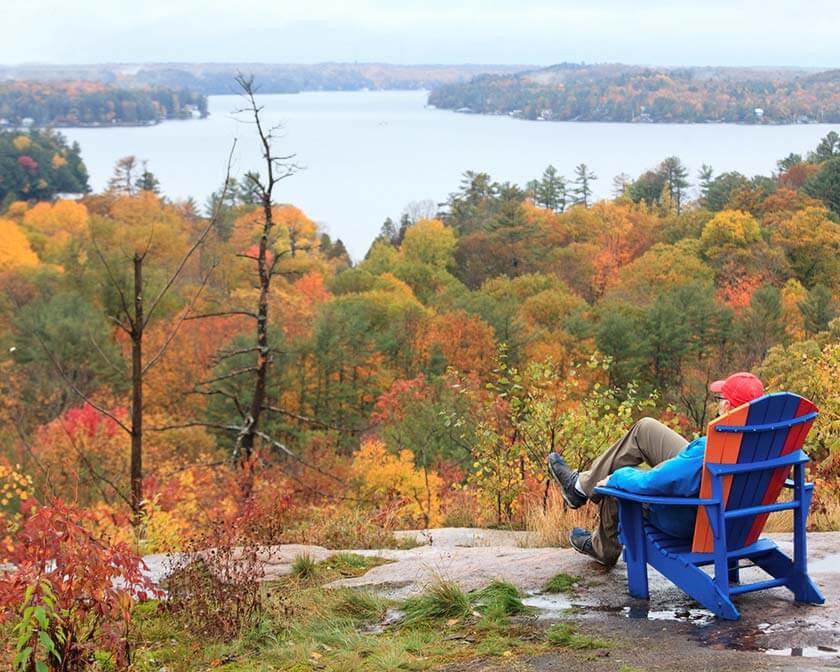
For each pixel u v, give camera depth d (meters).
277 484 19.86
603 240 141.50
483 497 12.32
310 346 59.44
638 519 5.18
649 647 4.50
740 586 4.89
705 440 4.87
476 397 13.98
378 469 31.53
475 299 81.31
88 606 4.81
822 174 139.88
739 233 110.81
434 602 5.46
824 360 12.41
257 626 5.65
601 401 12.23
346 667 4.71
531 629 4.95
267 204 22.30
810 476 10.27
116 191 155.12
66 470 16.73
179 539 9.40
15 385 49.75
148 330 60.59
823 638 4.46
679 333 70.19
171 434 45.66
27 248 112.19
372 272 118.31
